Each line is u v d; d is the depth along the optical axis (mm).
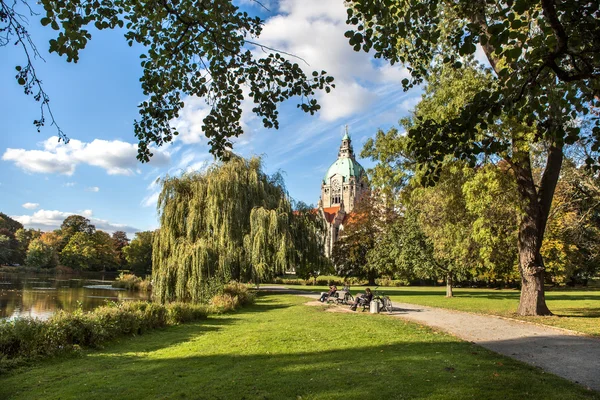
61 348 10828
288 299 27578
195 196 26125
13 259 84438
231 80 7906
